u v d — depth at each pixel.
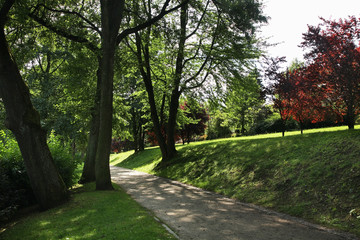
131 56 18.25
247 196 9.46
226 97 20.48
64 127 22.69
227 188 11.05
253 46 18.31
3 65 8.24
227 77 19.03
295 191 8.23
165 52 21.38
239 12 14.37
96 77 17.05
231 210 8.01
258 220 6.82
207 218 7.09
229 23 16.08
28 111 8.68
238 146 15.37
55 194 8.98
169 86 20.34
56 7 14.05
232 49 17.45
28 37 14.74
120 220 6.57
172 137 21.34
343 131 10.27
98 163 11.73
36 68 27.45
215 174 13.30
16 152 9.85
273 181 9.51
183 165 17.75
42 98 22.36
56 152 11.41
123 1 11.85
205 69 19.42
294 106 13.59
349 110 10.78
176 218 7.10
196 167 15.86
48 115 22.75
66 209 8.15
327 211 6.66
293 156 10.21
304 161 9.40
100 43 15.67
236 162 12.95
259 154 12.30
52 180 9.02
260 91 15.09
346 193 6.87
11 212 8.13
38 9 12.62
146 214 7.32
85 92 16.45
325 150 9.27
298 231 5.87
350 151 8.34
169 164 19.75
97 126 15.51
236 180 11.30
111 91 11.85
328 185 7.57
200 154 17.89
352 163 7.72
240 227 6.23
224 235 5.65
